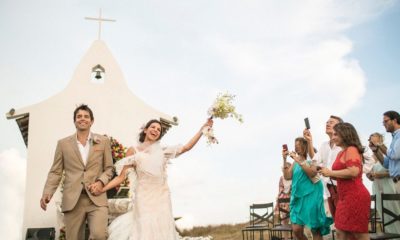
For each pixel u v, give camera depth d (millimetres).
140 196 4336
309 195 6043
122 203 7125
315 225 5941
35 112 9312
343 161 4742
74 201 4512
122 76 10141
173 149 4559
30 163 8969
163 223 4254
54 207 8656
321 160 6375
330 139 6293
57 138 9281
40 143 9156
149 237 4148
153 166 4367
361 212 4527
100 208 4578
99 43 10266
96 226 4465
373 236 5340
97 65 10062
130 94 10070
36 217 8602
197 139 4602
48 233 7977
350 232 4641
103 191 4488
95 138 4801
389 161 6145
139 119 9938
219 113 4574
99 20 10453
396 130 6113
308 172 5973
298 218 6082
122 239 5875
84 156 4750
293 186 6254
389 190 6961
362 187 4602
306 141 6469
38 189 8844
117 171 4516
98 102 9789
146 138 4625
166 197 4414
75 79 9805
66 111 9508
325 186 6238
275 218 10672
